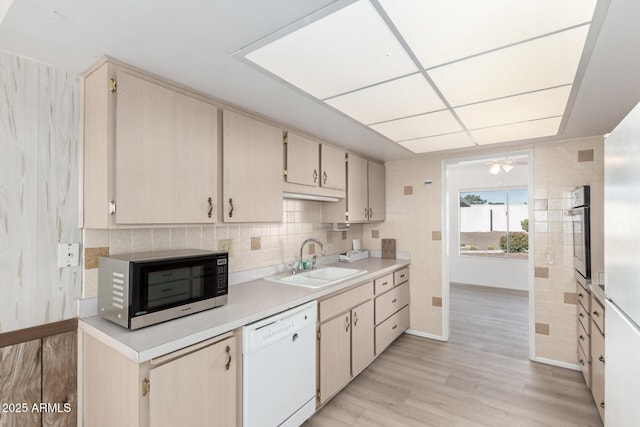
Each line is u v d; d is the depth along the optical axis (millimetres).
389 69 1510
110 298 1490
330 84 1670
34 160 1458
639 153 845
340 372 2355
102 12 1082
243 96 1829
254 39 1261
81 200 1576
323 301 2191
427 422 2070
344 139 2791
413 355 3084
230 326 1530
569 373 2711
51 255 1505
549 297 2896
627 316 961
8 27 1171
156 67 1487
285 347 1840
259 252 2551
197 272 1655
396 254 3740
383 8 1066
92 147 1498
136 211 1455
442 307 3441
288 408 1857
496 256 5809
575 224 2645
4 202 1386
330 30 1194
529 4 1039
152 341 1282
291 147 2402
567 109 2033
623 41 1247
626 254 954
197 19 1127
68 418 1536
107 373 1375
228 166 1896
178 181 1622
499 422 2066
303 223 3014
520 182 5535
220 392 1499
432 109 2041
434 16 1106
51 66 1489
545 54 1359
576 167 2793
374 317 2875
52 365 1500
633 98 1848
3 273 1385
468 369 2795
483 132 2584
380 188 3719
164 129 1570
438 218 3486
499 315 4332
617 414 1017
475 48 1317
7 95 1383
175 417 1316
